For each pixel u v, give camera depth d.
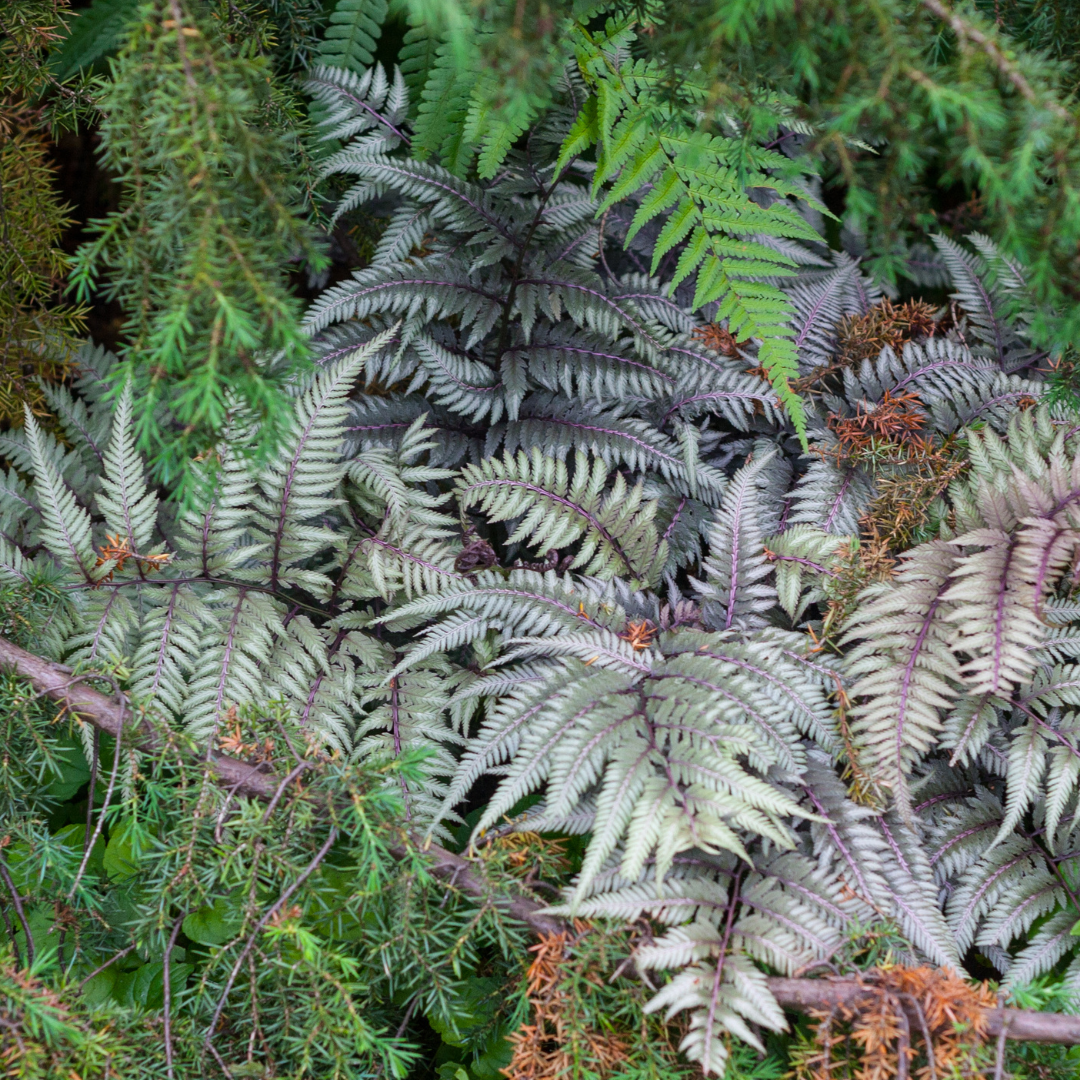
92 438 1.50
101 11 1.47
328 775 1.36
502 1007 1.36
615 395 1.51
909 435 1.49
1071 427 1.46
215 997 1.35
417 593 1.46
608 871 1.36
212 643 1.42
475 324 1.51
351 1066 1.35
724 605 1.44
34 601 1.41
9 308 1.49
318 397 1.45
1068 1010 1.37
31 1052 1.30
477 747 1.39
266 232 1.31
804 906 1.35
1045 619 1.43
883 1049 1.31
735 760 1.38
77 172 1.63
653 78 1.39
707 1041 1.31
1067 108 1.28
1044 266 1.28
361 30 1.50
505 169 1.52
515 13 1.27
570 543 1.48
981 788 1.43
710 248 1.41
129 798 1.36
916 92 1.27
